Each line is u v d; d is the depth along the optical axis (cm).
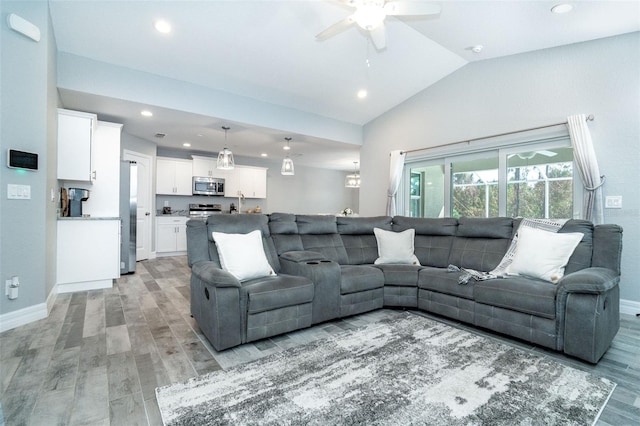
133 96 366
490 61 406
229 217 298
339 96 484
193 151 722
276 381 177
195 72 386
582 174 321
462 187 451
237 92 445
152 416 147
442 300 290
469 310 269
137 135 561
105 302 326
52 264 321
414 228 383
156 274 470
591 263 252
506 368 195
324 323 278
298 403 157
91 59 341
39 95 269
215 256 277
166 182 667
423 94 485
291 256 296
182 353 213
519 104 379
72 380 176
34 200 266
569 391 170
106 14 286
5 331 244
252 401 158
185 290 378
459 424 142
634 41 300
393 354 213
